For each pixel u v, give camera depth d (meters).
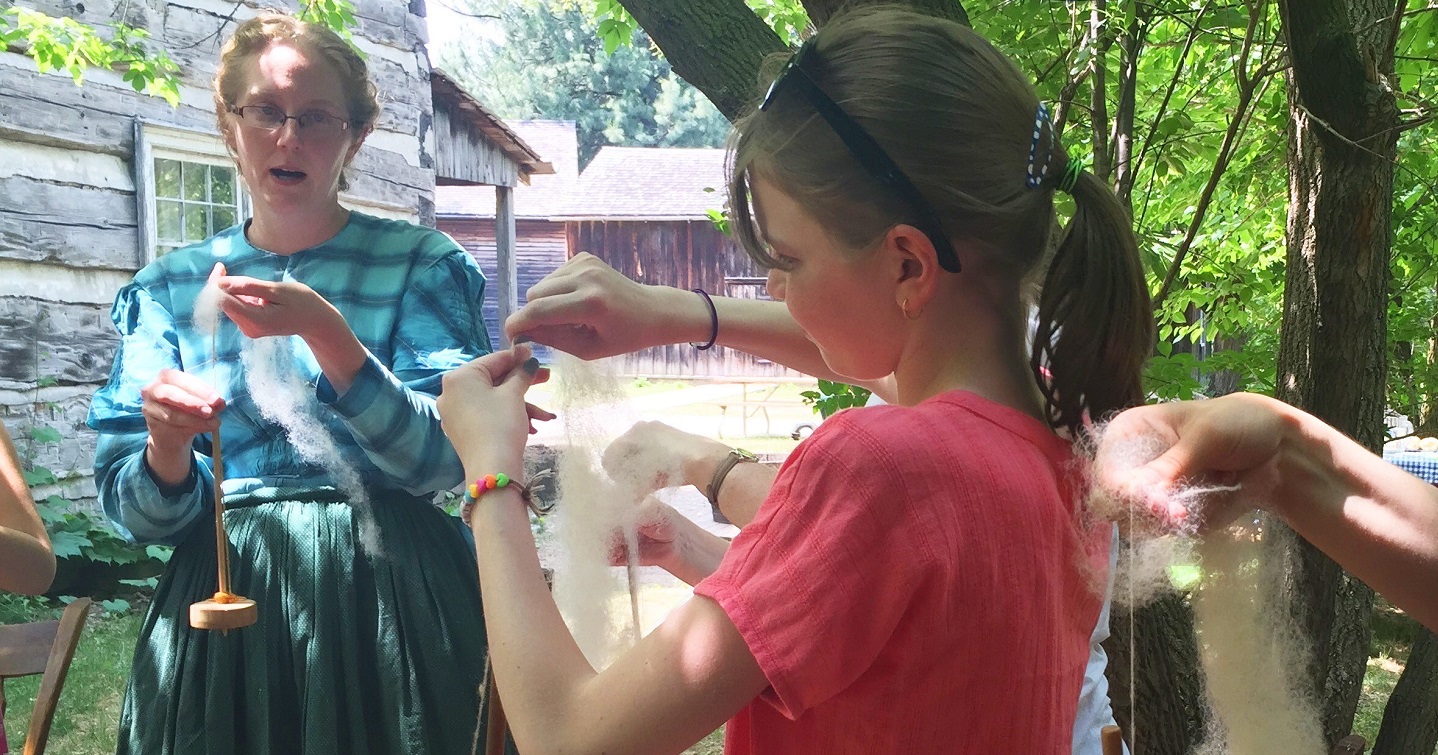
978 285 0.89
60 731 3.86
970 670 0.78
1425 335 3.60
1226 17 2.82
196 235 6.48
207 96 6.44
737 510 1.12
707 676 0.77
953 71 0.87
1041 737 0.81
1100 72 2.53
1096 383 0.89
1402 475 0.78
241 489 1.63
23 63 5.50
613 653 1.07
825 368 1.33
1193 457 0.74
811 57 0.89
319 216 1.74
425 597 1.59
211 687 1.53
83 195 5.80
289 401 1.58
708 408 16.42
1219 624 0.92
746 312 1.29
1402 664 4.80
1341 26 1.83
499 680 0.85
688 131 38.22
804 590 0.77
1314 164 2.03
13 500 1.66
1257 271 3.85
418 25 8.05
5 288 5.48
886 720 0.79
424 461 1.56
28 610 5.08
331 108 1.70
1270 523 0.90
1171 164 3.05
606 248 20.48
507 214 12.30
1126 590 0.88
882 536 0.78
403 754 1.54
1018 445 0.85
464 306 1.74
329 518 1.59
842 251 0.88
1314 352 2.06
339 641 1.55
